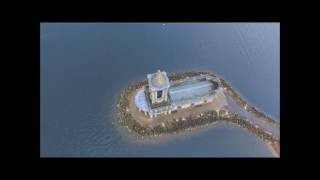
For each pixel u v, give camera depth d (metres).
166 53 92.44
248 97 86.44
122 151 78.00
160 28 97.31
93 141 79.06
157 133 80.81
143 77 88.06
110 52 91.69
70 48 91.69
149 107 82.38
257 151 78.31
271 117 83.56
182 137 80.44
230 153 77.75
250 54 93.50
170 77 88.31
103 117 82.25
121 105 84.19
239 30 98.00
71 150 77.31
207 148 78.56
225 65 91.19
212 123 82.62
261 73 90.25
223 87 87.88
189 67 90.31
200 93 84.75
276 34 97.75
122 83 87.00
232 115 83.75
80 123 80.94
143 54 91.81
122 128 81.38
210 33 97.06
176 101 83.25
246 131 81.69
